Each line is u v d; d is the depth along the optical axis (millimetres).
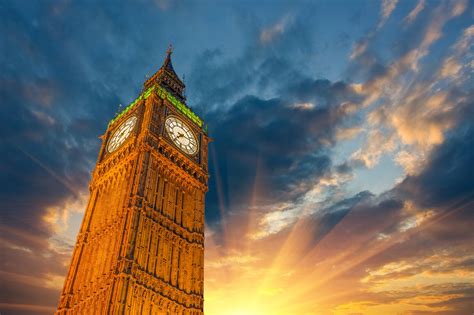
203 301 53312
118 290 43125
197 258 56656
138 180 54250
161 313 46969
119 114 73938
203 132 74500
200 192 65375
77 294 49438
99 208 59188
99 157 68312
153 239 51656
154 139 61406
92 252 53219
